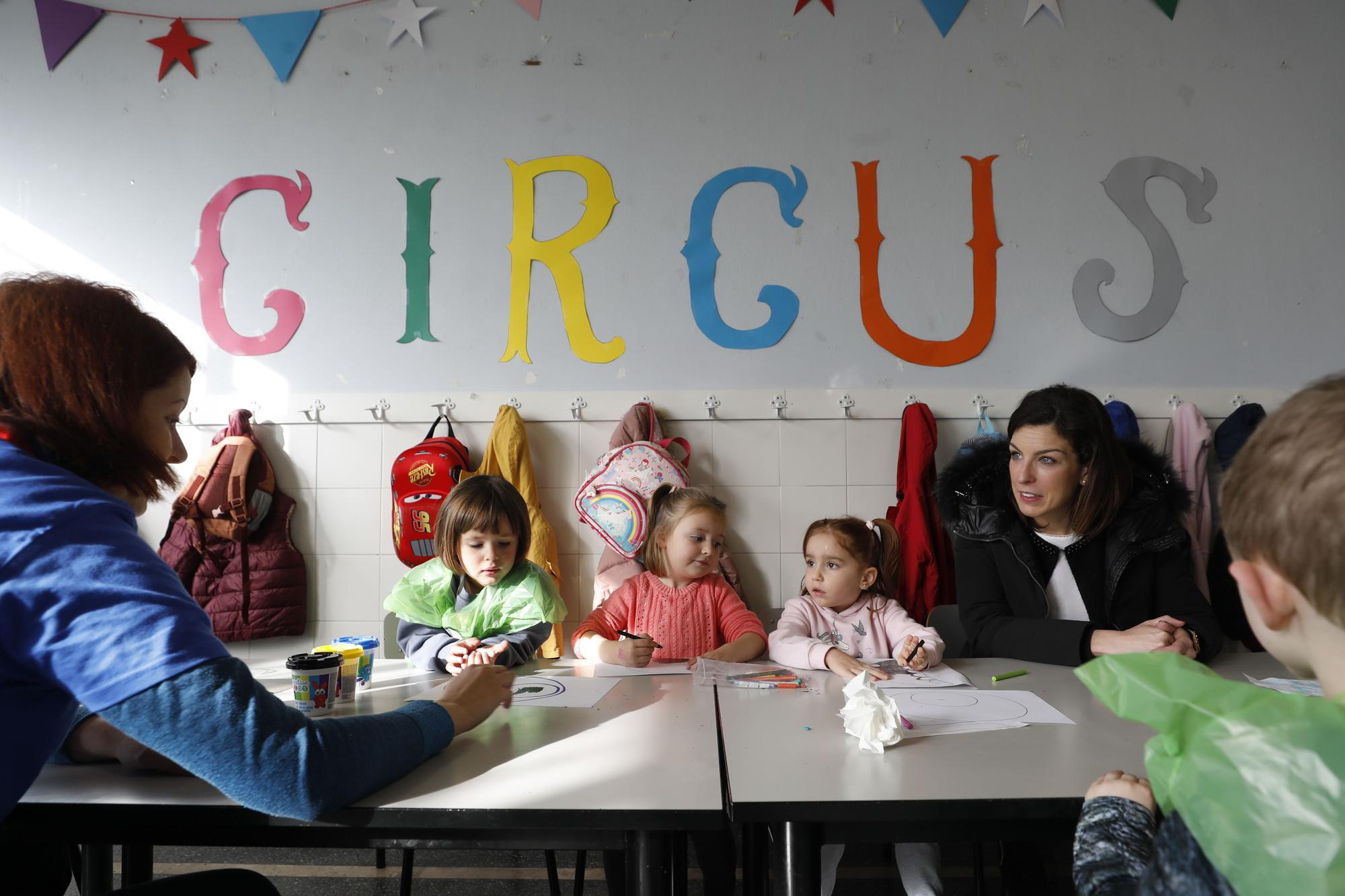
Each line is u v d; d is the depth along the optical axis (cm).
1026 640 165
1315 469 51
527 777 98
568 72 273
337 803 86
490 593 187
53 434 85
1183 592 176
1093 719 121
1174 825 56
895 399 266
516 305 271
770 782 96
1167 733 56
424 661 170
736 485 267
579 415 269
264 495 261
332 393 271
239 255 275
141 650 79
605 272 271
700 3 273
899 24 272
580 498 254
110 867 141
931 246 269
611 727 118
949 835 92
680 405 268
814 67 272
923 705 129
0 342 85
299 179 275
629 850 91
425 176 274
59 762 105
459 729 109
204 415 271
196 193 276
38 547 79
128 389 88
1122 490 176
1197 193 268
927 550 247
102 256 276
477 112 274
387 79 275
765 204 271
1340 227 268
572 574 267
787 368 269
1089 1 270
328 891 209
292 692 151
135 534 86
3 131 277
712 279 270
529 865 224
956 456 196
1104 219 268
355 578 267
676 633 200
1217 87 270
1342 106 270
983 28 271
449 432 266
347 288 273
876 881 214
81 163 277
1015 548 182
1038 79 270
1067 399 176
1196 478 253
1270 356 266
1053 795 91
